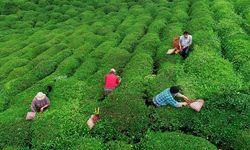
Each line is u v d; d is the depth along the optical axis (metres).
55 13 57.84
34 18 57.38
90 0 62.34
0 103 30.11
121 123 23.44
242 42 32.84
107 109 24.55
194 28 37.59
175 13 45.94
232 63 30.38
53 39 44.31
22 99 29.33
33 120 25.22
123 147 21.61
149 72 30.02
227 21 38.16
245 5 43.38
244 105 23.59
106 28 45.62
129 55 34.41
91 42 41.03
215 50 32.03
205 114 23.52
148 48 35.34
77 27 49.16
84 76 32.28
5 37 50.25
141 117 23.64
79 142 22.52
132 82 27.78
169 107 24.27
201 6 45.62
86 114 25.41
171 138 21.75
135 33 40.56
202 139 21.48
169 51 32.31
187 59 30.25
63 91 28.75
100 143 22.17
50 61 36.38
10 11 61.56
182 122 23.41
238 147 21.48
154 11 49.97
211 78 27.38
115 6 57.69
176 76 28.05
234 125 22.64
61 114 25.20
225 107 23.97
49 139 23.09
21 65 38.41
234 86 26.17
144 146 21.78
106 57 34.72
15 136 24.25
